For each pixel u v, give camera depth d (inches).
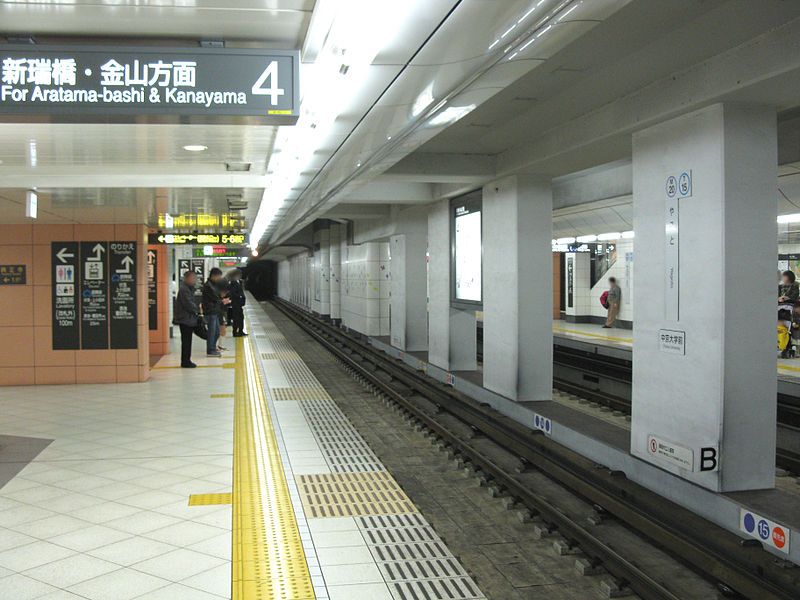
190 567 170.7
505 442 304.8
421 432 339.3
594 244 899.4
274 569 170.4
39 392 429.4
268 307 1732.3
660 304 216.5
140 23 126.3
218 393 429.7
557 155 281.1
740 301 190.7
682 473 205.5
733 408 191.2
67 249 456.4
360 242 751.1
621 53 187.9
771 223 192.9
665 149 214.1
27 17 123.0
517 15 117.0
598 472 236.8
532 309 335.9
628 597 163.8
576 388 458.0
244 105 127.5
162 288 641.0
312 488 236.8
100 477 247.1
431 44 132.3
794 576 150.3
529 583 172.2
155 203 358.6
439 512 226.1
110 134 202.4
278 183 301.0
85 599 153.6
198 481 243.0
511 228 337.7
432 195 459.2
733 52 177.8
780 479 271.0
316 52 135.7
